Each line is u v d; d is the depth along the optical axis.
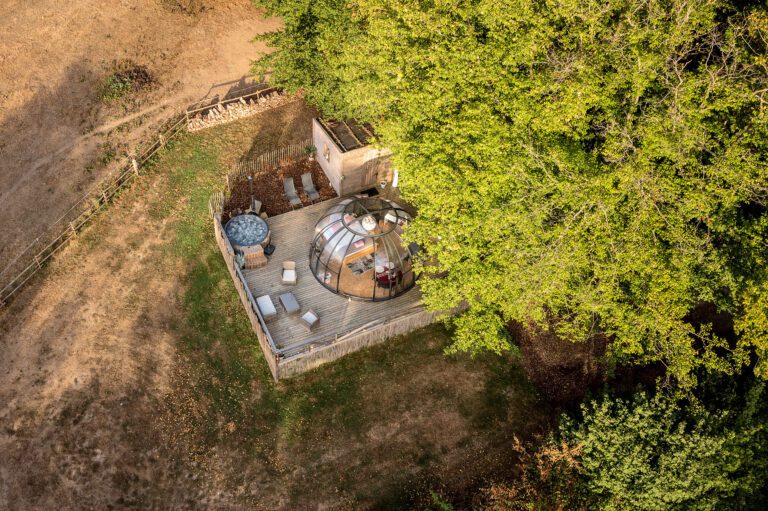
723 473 30.20
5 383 34.38
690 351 30.50
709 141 29.53
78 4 50.12
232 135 45.00
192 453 33.25
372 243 36.72
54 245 39.28
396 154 34.19
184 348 36.12
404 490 33.09
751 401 32.00
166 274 38.62
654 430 30.33
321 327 35.97
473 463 34.06
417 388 35.94
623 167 28.16
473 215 31.19
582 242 29.61
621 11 30.83
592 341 37.75
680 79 27.61
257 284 37.53
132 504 31.94
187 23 50.50
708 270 30.12
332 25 36.94
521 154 30.25
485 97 30.86
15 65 46.34
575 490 30.39
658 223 29.48
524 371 37.00
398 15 32.47
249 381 35.34
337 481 33.03
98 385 34.56
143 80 46.81
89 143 43.56
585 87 28.42
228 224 39.19
